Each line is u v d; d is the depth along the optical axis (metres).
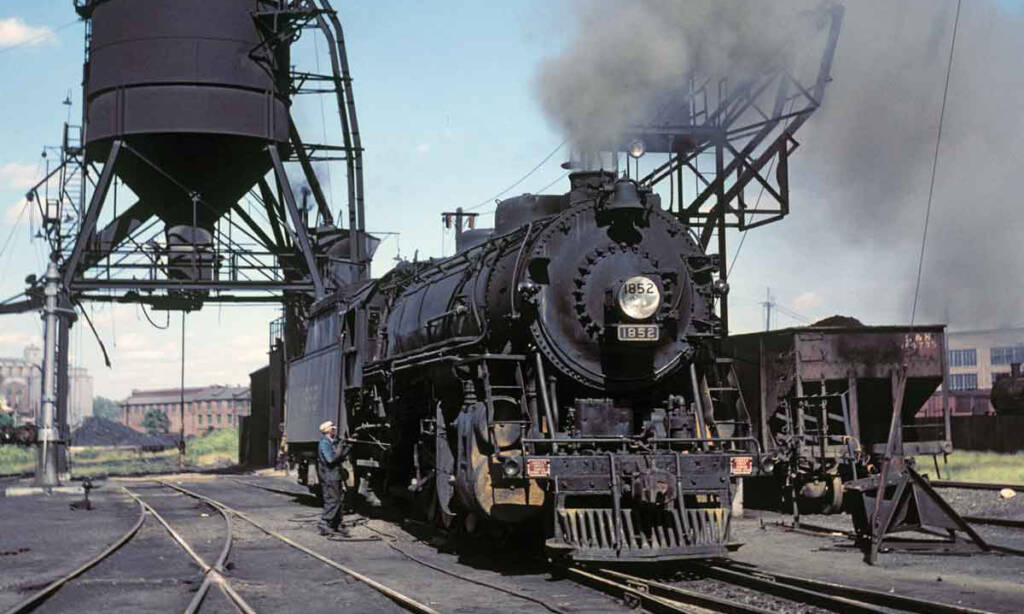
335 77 31.42
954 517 11.58
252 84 29.73
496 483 10.75
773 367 17.08
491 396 11.21
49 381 25.69
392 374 14.93
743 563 10.85
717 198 21.98
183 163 29.94
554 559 10.74
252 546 13.59
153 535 15.23
